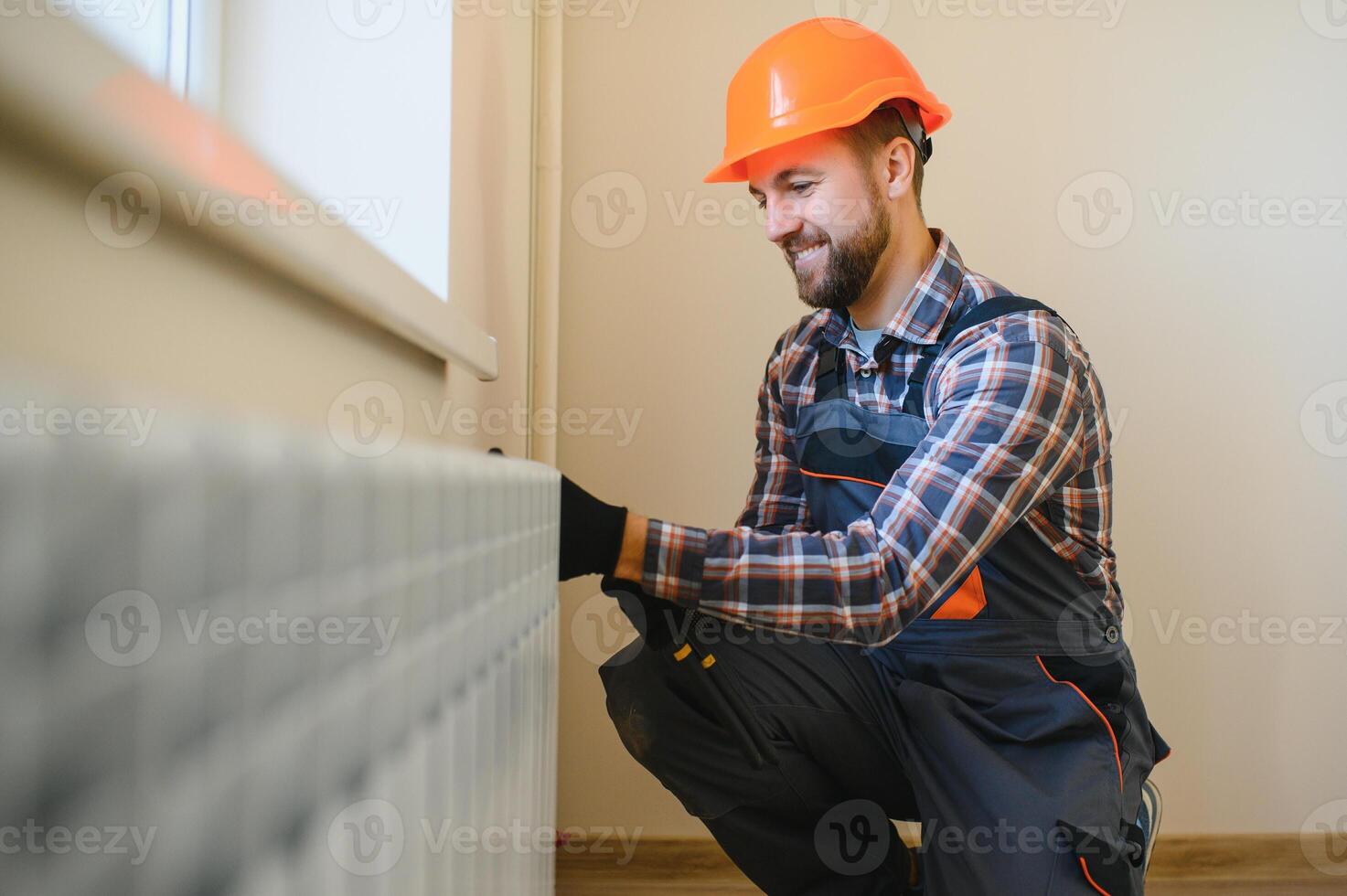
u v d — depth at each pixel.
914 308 1.20
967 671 1.13
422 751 0.40
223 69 0.94
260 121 0.95
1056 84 2.00
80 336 0.38
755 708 1.16
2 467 0.16
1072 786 1.02
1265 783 1.98
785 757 1.17
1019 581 1.14
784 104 1.21
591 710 1.93
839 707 1.19
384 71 0.96
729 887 1.86
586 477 1.96
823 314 1.38
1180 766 1.98
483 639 0.52
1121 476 2.00
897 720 1.17
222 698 0.23
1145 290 2.00
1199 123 2.01
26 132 0.27
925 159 1.31
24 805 0.17
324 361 0.67
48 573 0.17
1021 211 1.99
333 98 0.96
